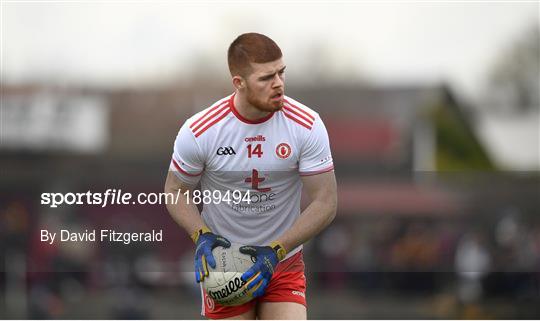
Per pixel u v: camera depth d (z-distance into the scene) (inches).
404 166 2583.7
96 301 1665.8
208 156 582.9
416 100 2650.1
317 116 585.0
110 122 2541.8
